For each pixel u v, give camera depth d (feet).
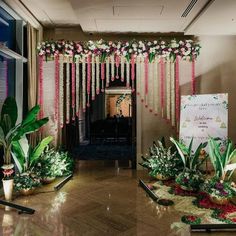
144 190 14.11
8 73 15.56
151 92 18.90
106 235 9.20
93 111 34.88
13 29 15.67
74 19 17.26
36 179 13.56
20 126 12.44
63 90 18.69
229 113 19.04
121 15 14.94
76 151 26.99
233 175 13.33
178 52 17.26
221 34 18.35
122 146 30.30
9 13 14.75
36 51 17.37
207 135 15.34
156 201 12.31
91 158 23.43
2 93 14.93
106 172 18.21
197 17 15.06
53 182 15.34
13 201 12.41
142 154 19.20
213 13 14.12
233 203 11.82
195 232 9.39
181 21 16.03
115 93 34.81
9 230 9.55
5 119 12.26
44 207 11.71
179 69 19.10
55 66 17.97
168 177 15.44
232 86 19.03
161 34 18.97
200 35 19.03
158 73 18.83
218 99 15.43
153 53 17.13
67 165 17.17
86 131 34.96
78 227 9.80
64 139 19.69
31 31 16.40
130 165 20.30
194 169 13.92
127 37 19.12
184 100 16.15
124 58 17.90
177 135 18.95
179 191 13.37
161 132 19.16
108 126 33.06
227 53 18.99
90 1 12.94
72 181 15.93
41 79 17.70
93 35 19.10
